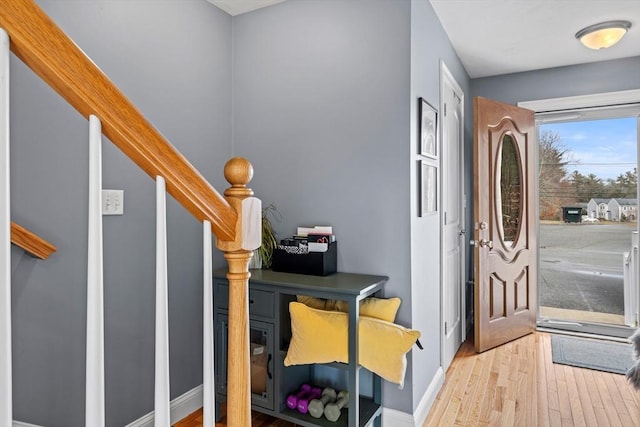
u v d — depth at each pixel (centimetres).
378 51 211
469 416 220
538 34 290
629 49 321
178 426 212
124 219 191
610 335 353
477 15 259
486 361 298
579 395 243
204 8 239
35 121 158
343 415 194
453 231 321
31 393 157
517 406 230
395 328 174
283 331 200
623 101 341
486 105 322
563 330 370
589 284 367
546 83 369
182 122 224
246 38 256
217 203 87
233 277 94
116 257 188
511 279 343
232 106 261
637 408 228
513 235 353
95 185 65
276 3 244
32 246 152
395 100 206
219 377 214
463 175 354
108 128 67
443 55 278
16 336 153
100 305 64
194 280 230
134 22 197
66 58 62
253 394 204
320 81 229
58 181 165
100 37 181
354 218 219
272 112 246
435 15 254
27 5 58
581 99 355
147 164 74
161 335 75
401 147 205
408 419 201
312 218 233
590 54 332
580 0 242
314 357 181
